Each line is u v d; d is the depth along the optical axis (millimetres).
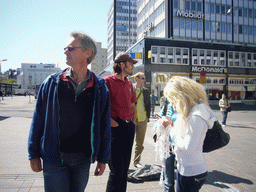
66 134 1435
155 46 23062
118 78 2281
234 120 11422
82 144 1467
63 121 1423
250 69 26469
